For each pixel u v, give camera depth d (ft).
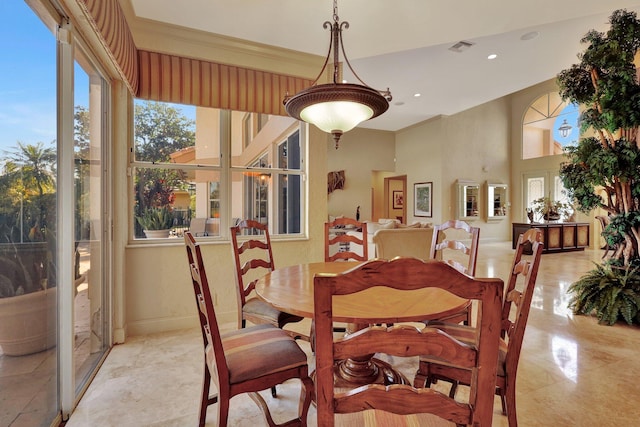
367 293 4.94
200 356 7.81
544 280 15.69
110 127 8.30
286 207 11.22
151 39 8.81
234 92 9.74
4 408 4.19
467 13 8.47
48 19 5.03
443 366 4.67
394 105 25.16
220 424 4.20
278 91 10.34
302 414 4.78
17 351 4.45
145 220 9.45
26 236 4.59
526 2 8.19
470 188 30.14
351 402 2.58
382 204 36.70
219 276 10.00
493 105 31.45
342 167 31.48
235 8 8.02
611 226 10.61
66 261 5.56
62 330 5.56
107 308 8.25
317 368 2.52
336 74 6.57
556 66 18.20
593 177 10.41
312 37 9.41
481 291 2.46
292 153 11.31
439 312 4.09
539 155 31.65
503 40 15.42
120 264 8.52
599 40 10.22
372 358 6.88
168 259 9.43
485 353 2.55
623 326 9.73
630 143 9.90
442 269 2.42
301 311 4.24
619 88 9.65
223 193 10.36
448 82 20.38
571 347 8.32
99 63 7.38
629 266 10.44
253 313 6.90
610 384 6.58
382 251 13.88
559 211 28.35
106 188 8.24
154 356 7.79
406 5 8.02
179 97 9.09
